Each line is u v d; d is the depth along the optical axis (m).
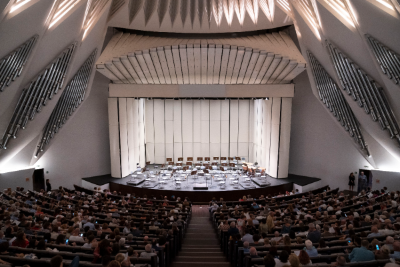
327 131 16.27
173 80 17.00
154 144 20.64
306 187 15.77
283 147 16.64
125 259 4.35
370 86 10.45
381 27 8.16
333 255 4.88
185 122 20.53
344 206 9.98
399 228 6.38
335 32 10.26
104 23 12.93
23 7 6.74
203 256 6.71
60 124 14.02
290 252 4.75
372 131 12.09
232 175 16.56
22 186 13.60
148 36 17.08
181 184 15.98
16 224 6.64
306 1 11.05
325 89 13.62
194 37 17.23
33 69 9.86
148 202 11.95
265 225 7.22
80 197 11.77
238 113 20.42
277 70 15.18
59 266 3.27
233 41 15.80
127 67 15.20
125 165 17.27
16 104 10.31
